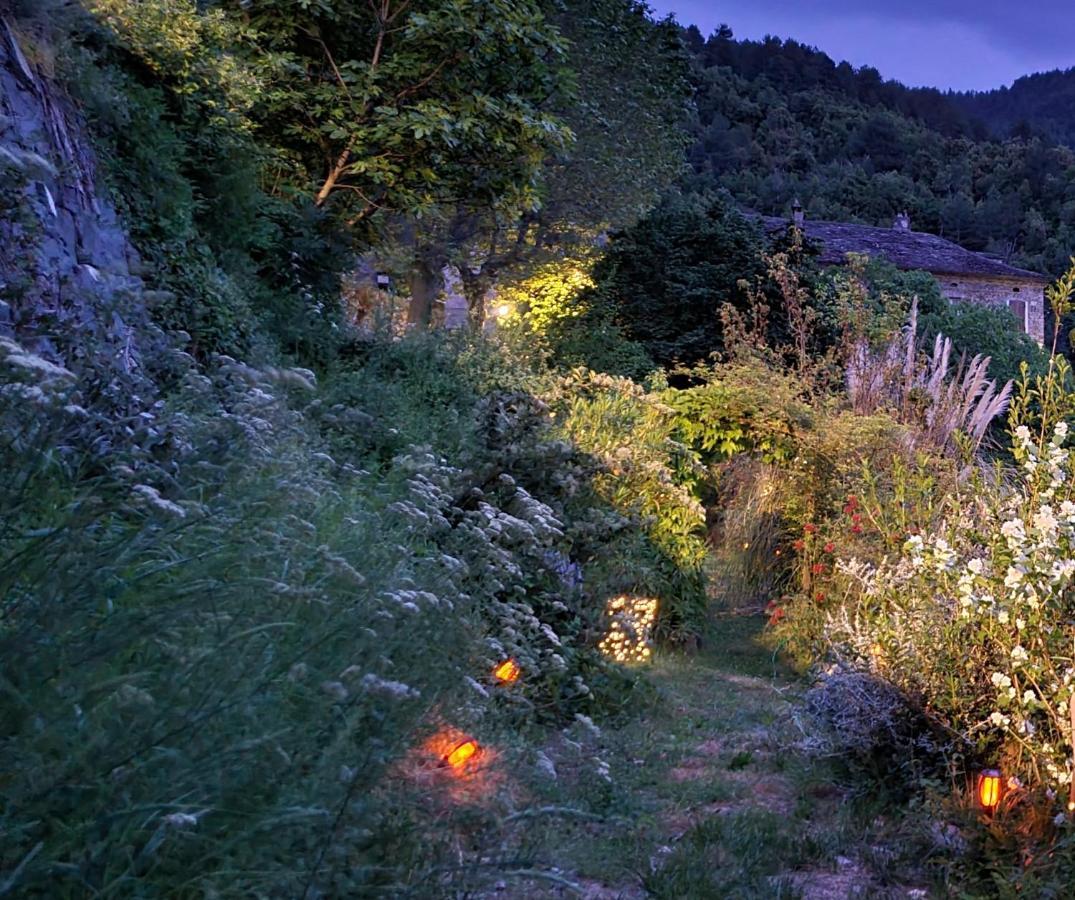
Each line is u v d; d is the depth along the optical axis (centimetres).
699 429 1050
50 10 681
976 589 493
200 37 916
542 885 354
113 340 395
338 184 1230
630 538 780
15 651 197
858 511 830
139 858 192
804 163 10850
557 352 2055
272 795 234
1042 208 9469
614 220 2202
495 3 1117
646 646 762
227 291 784
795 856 418
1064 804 418
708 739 582
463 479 631
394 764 305
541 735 512
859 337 1193
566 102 1352
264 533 304
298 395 649
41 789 186
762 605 969
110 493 274
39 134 512
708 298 2072
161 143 784
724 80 12300
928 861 411
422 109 1125
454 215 1912
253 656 254
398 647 339
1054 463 499
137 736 206
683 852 406
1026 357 2275
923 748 489
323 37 1181
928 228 9294
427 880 280
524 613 537
